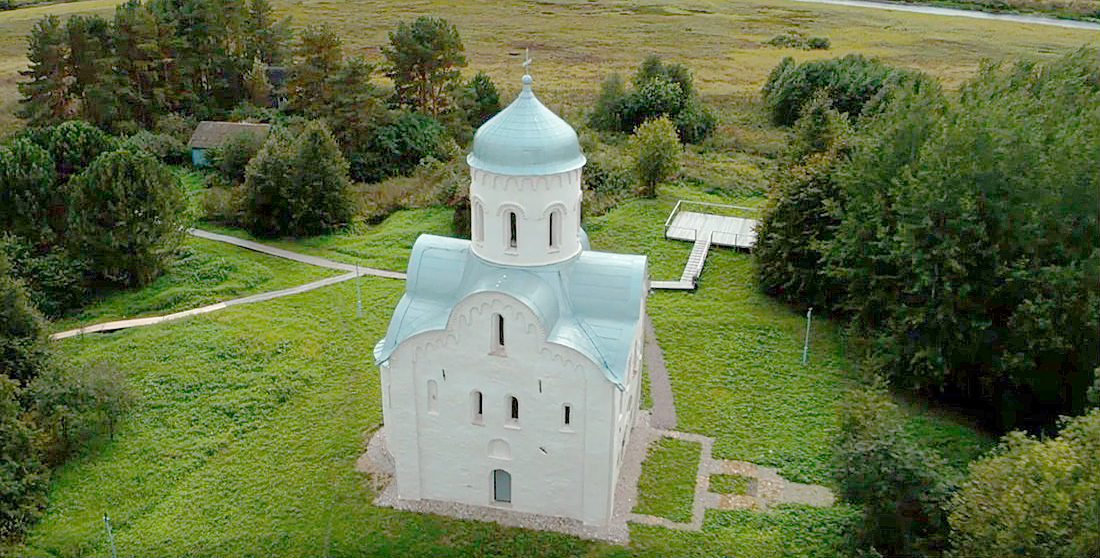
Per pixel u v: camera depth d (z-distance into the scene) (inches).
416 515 1632.6
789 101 4456.2
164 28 4308.6
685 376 2122.3
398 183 3757.4
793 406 2001.7
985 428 1975.9
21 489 1628.9
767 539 1574.8
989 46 5329.7
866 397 1584.6
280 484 1731.1
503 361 1502.2
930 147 1983.3
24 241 2598.4
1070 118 2153.1
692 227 3061.0
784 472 1761.8
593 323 1542.8
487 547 1549.0
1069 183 1909.4
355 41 5600.4
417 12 6476.4
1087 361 1824.6
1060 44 5319.9
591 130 4276.6
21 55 5137.8
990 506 1248.8
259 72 4549.7
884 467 1407.5
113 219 2573.8
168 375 2103.8
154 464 1795.0
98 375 1889.8
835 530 1595.7
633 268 1567.4
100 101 4025.6
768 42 5792.3
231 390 2059.5
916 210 1956.2
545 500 1612.9
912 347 2007.9
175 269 2785.4
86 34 4008.4
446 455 1619.1
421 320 1573.6
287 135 3314.5
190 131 4165.8
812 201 2405.3
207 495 1705.2
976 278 1940.2
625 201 3339.1
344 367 2172.7
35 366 1974.7
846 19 6333.7
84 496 1701.5
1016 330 1862.7
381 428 1900.8
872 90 4224.9
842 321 2401.6
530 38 5905.5
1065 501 1170.0
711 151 4153.5
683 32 6072.8
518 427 1553.9
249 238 3085.6
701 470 1768.0
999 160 1895.9
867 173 2199.8
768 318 2416.3
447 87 4301.2
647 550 1545.3
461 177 3344.0
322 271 2802.7
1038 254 1913.1
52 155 2763.3
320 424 1926.7
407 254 2923.2
